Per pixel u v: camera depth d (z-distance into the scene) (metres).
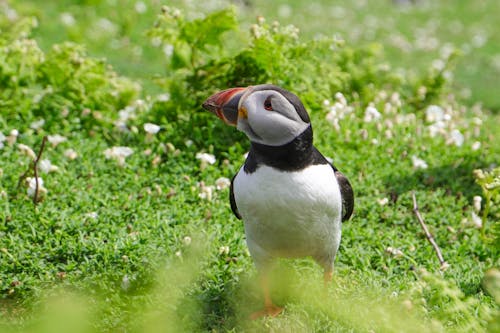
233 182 7.56
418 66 23.45
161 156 11.77
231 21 12.18
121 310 8.02
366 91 14.66
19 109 12.46
